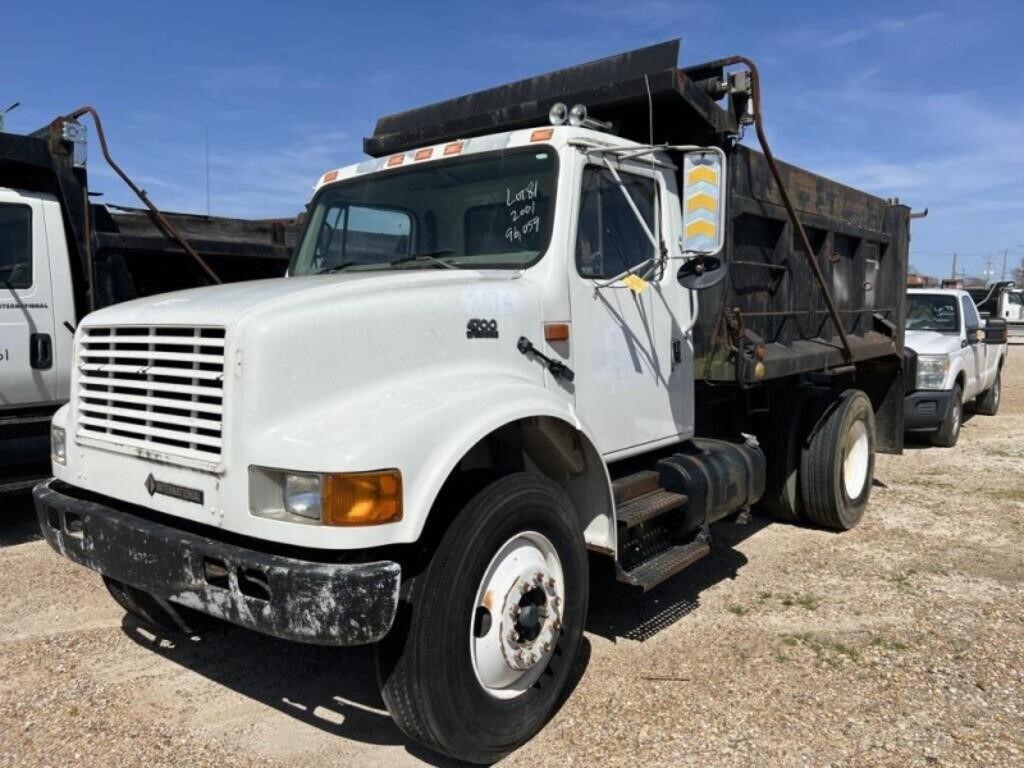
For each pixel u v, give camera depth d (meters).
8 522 7.11
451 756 3.30
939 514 7.30
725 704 3.87
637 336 4.49
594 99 4.79
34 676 4.20
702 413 5.79
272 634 2.93
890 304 7.98
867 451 6.98
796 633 4.69
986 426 12.73
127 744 3.56
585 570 3.77
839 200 6.79
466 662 3.19
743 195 5.25
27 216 6.80
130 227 7.66
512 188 4.20
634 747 3.51
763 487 5.56
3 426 6.55
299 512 2.91
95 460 3.62
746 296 5.40
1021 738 3.56
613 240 4.38
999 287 22.03
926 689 4.01
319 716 3.83
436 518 3.21
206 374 3.13
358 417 3.07
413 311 3.41
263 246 8.50
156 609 4.44
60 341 6.98
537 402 3.51
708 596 5.28
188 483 3.20
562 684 3.68
